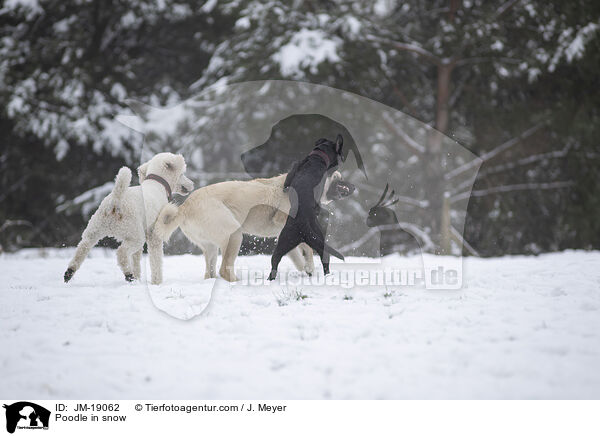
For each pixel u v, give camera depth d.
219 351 4.94
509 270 9.70
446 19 22.28
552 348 4.81
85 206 20.95
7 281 8.85
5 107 21.98
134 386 4.24
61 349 5.06
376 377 4.30
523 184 22.73
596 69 20.36
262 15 19.77
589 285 7.78
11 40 24.44
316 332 5.44
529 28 21.38
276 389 4.12
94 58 25.25
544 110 22.12
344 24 18.73
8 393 4.18
